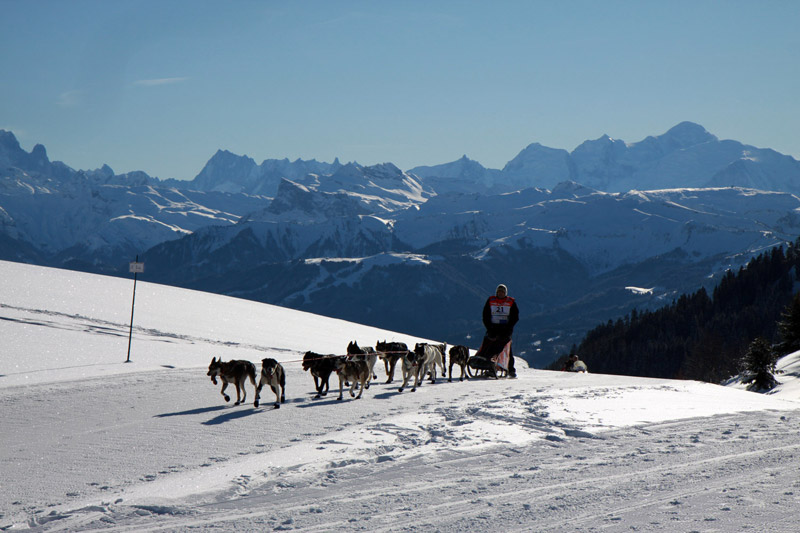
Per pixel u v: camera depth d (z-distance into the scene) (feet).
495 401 46.98
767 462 30.12
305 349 117.70
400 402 47.42
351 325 186.19
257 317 162.20
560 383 61.31
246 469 28.27
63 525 21.79
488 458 30.81
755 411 44.39
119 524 21.90
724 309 592.19
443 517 22.27
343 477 27.53
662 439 35.17
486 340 68.18
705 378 400.26
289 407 45.55
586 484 26.37
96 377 64.85
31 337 88.69
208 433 36.70
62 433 37.86
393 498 24.57
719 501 23.80
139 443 34.50
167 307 151.94
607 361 548.31
